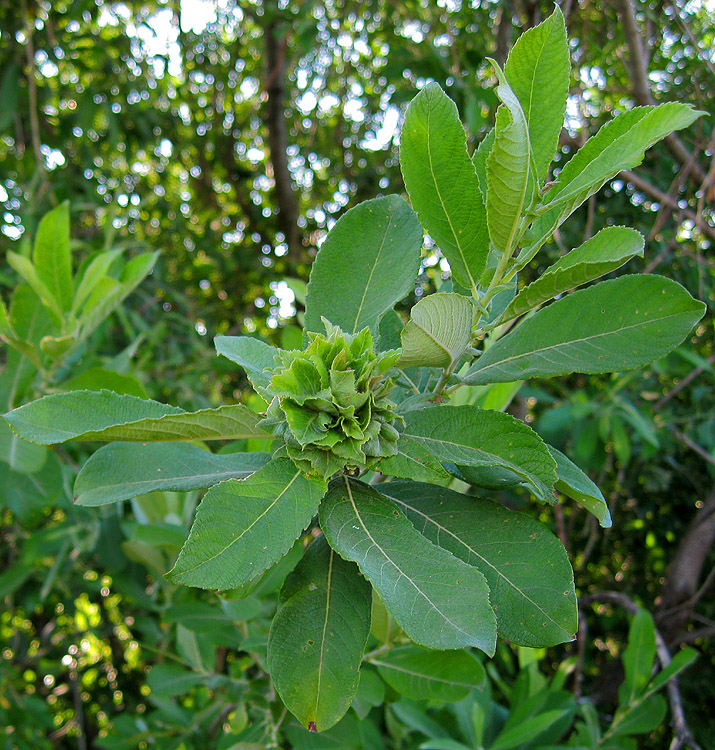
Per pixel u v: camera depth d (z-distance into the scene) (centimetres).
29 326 45
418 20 89
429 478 22
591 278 22
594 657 92
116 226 84
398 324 29
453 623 19
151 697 53
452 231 25
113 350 85
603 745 48
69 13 85
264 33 119
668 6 72
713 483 82
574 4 73
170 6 108
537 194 22
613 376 69
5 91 77
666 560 89
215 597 45
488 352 27
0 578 55
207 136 133
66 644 87
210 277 120
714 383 76
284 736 42
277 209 136
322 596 23
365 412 23
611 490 87
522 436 22
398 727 52
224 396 111
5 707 69
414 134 24
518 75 23
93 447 66
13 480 47
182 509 48
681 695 79
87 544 55
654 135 21
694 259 68
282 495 22
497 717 52
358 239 28
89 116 87
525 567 23
